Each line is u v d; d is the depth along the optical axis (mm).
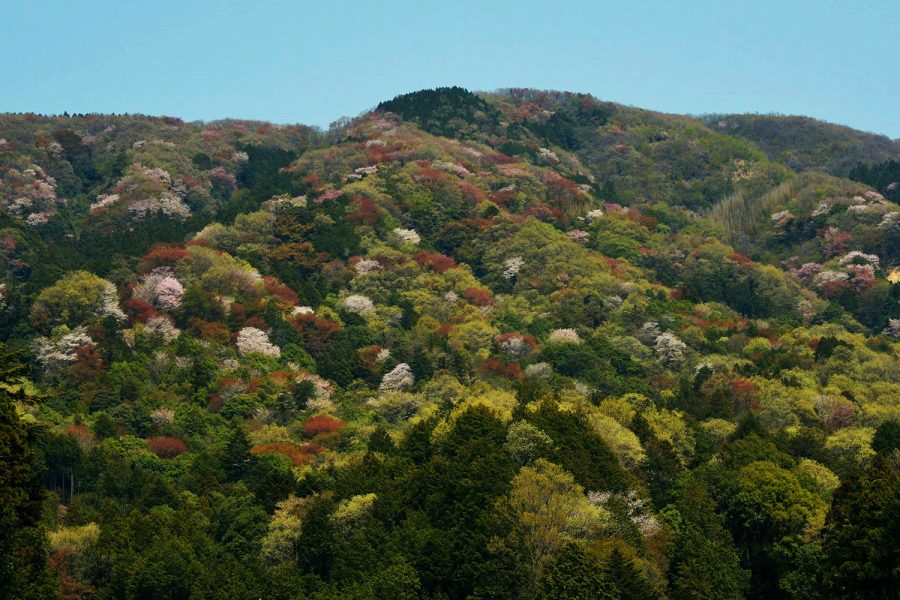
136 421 146625
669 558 103438
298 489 121250
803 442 132625
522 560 97188
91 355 158375
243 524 115125
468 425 119375
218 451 138125
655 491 116750
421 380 164750
